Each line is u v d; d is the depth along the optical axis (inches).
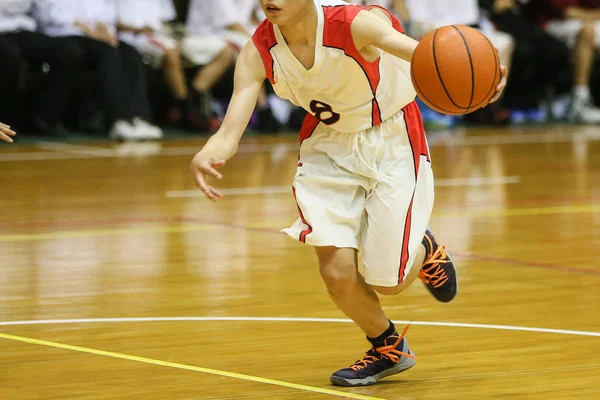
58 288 244.4
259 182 438.9
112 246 299.1
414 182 176.4
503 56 694.5
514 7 740.0
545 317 216.2
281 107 676.7
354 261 173.3
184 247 297.9
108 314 218.8
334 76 171.3
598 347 192.5
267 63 174.7
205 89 645.3
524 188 425.4
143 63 607.2
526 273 261.9
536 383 170.2
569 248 297.0
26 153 532.4
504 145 597.9
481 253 289.4
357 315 175.2
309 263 275.0
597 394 163.6
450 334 202.8
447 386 170.2
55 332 203.5
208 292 240.2
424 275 189.6
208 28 645.9
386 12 174.6
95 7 586.9
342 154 176.6
